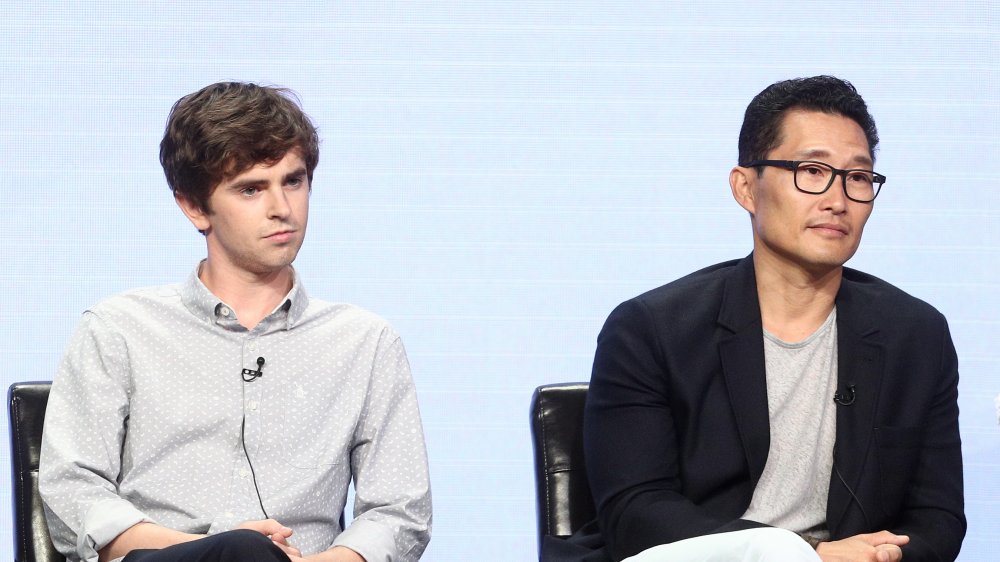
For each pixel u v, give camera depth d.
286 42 13.97
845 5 14.27
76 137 13.81
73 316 13.77
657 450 9.42
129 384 9.49
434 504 13.70
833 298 9.70
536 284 14.03
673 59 14.18
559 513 10.30
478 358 13.94
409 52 14.04
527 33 14.11
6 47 13.77
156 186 13.88
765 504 9.35
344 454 9.66
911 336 9.73
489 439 13.85
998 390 14.05
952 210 14.23
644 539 9.02
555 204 14.08
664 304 9.73
